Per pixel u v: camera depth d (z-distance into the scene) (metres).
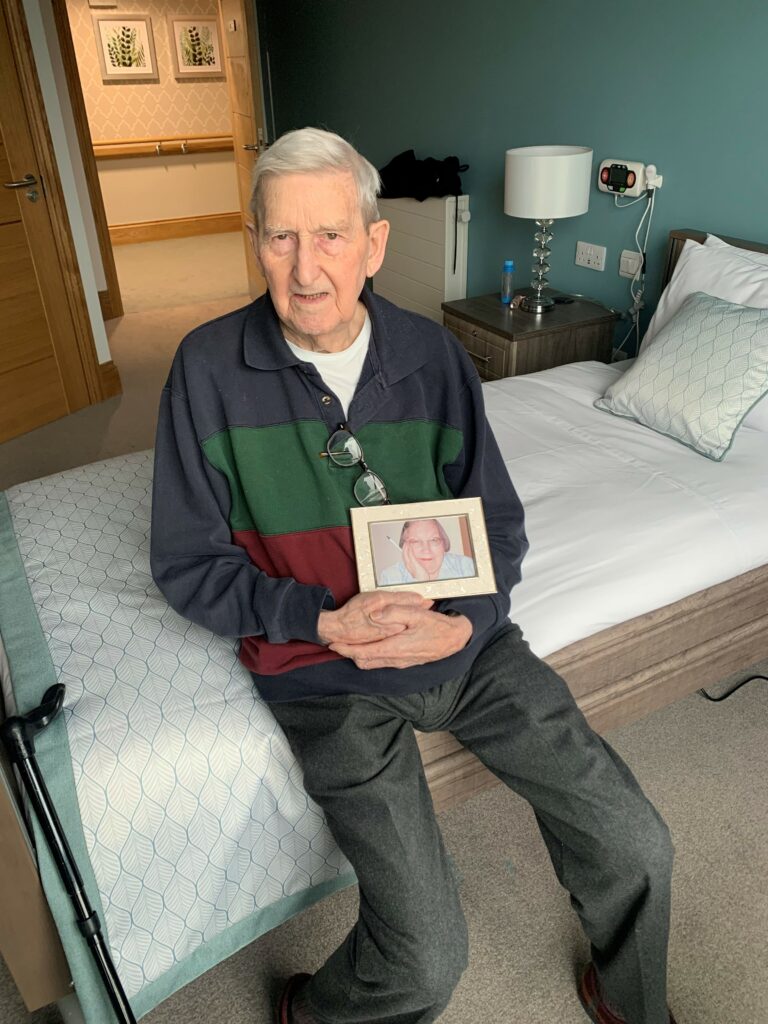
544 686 1.26
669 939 1.43
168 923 1.21
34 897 1.08
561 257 3.38
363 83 4.62
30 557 1.65
